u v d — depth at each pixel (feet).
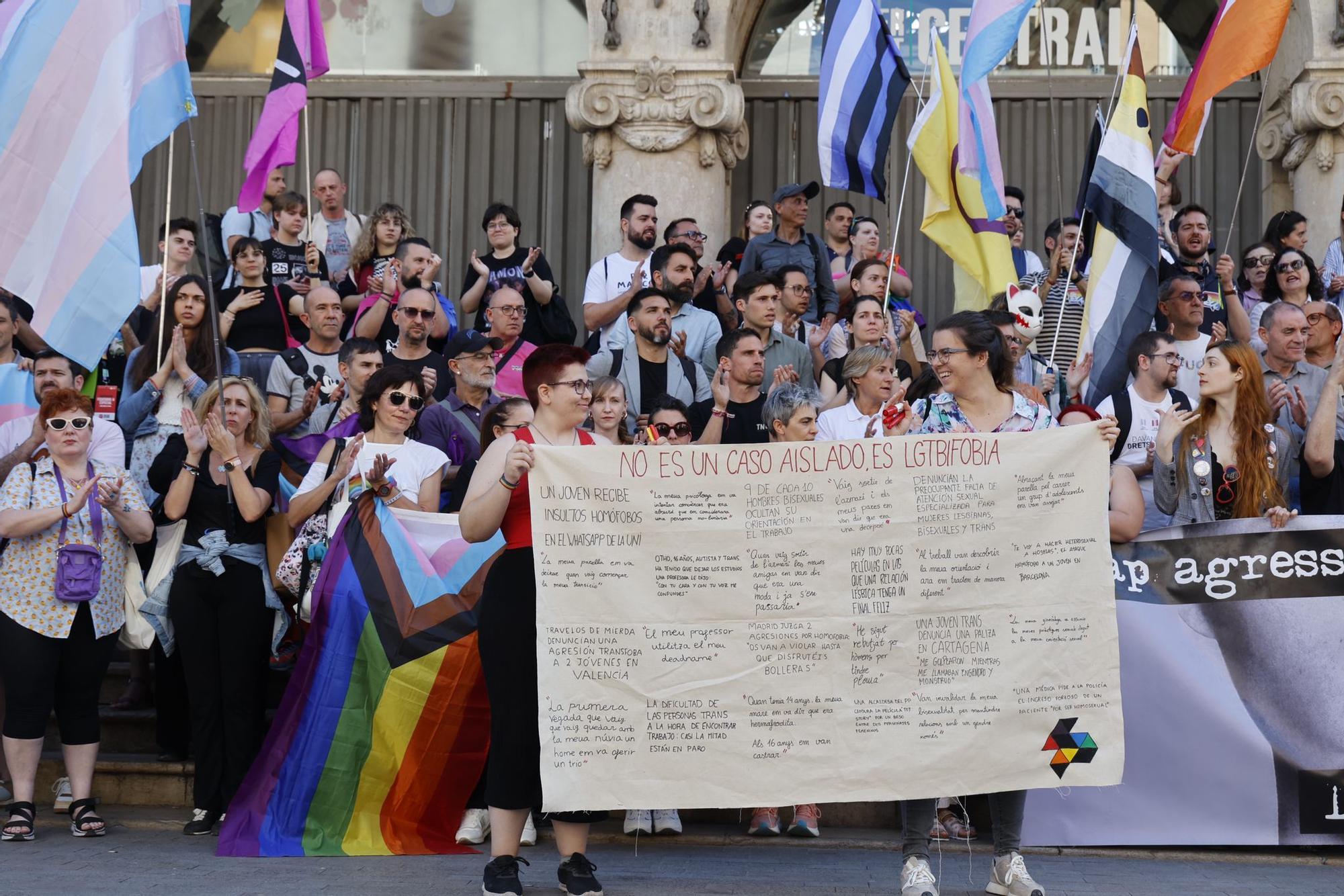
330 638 20.56
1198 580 20.35
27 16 22.03
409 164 38.47
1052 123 35.58
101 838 20.81
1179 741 20.04
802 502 17.22
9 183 21.76
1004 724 16.98
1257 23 25.82
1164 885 18.02
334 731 20.38
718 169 35.04
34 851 19.71
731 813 22.17
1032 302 22.84
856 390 23.02
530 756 16.96
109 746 24.36
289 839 19.99
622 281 29.76
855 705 17.03
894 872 18.75
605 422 20.93
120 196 21.95
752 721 16.98
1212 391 20.49
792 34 37.93
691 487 17.19
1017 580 17.16
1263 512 20.39
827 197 37.22
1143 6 37.35
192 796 22.89
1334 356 24.66
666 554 17.11
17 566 20.95
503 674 17.02
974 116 24.76
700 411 24.66
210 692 21.42
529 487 17.07
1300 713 20.02
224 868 18.81
